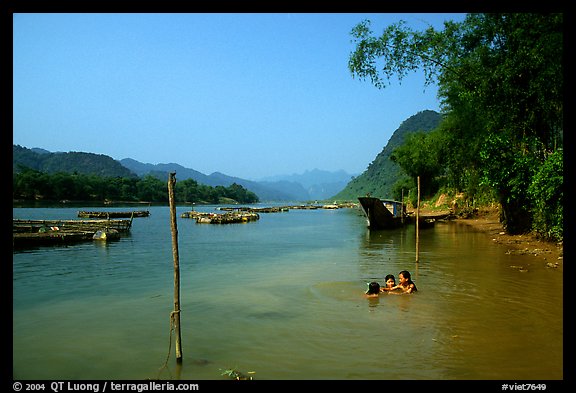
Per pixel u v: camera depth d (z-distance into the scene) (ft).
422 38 62.85
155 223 157.07
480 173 90.33
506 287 39.34
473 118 80.89
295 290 39.75
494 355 23.21
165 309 33.73
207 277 47.32
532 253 59.57
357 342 25.45
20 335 27.61
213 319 30.68
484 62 62.44
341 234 105.70
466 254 61.67
